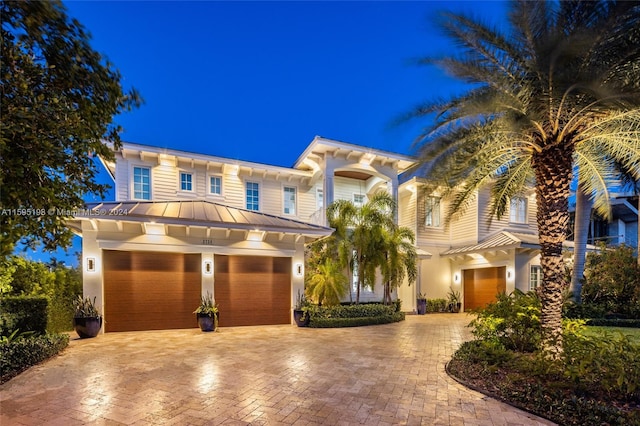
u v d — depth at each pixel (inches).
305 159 740.7
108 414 197.5
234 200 714.2
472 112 283.4
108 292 481.4
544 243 303.1
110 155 176.4
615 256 602.9
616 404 194.7
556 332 273.6
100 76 156.6
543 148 301.7
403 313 658.8
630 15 222.5
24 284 442.3
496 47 275.9
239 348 377.4
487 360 279.1
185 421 188.5
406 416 195.8
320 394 230.8
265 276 572.1
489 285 759.1
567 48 226.1
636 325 528.7
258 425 184.2
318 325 536.7
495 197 426.9
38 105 136.8
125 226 487.5
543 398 204.7
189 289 523.8
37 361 310.3
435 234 852.6
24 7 130.3
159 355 343.3
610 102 243.3
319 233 573.6
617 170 465.7
